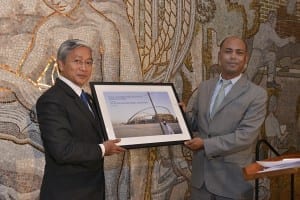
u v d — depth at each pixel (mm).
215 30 5355
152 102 3881
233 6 5586
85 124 3025
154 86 4004
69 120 2955
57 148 2830
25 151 3656
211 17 5301
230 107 3766
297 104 6742
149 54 4645
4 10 3537
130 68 4434
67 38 3898
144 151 4617
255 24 5926
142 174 4605
